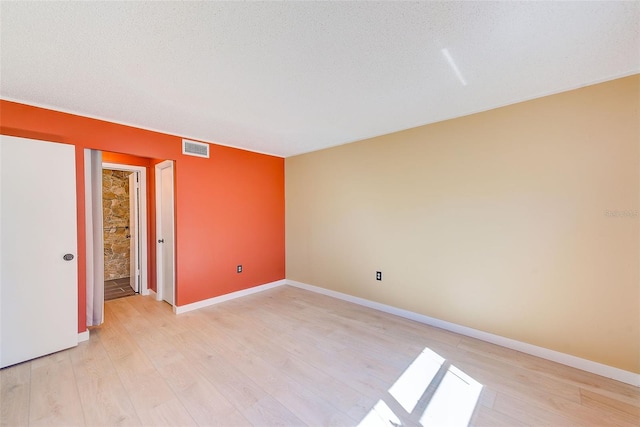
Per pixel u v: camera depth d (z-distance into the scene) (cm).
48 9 125
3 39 147
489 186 255
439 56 169
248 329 287
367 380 202
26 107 232
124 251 519
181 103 237
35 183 229
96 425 159
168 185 365
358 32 145
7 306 216
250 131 319
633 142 193
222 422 162
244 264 403
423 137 298
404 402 179
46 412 168
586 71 189
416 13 131
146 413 169
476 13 131
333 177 390
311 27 141
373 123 294
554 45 158
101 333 277
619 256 199
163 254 384
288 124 295
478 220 262
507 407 174
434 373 210
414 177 306
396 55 167
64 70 182
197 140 349
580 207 213
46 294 233
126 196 522
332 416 167
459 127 272
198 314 328
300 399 182
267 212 437
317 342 259
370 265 350
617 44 157
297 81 199
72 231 247
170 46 156
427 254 297
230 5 124
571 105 215
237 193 394
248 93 218
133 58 168
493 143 252
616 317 201
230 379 203
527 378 203
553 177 223
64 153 243
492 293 255
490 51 164
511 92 221
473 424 161
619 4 125
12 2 120
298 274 446
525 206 237
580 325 214
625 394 184
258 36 148
